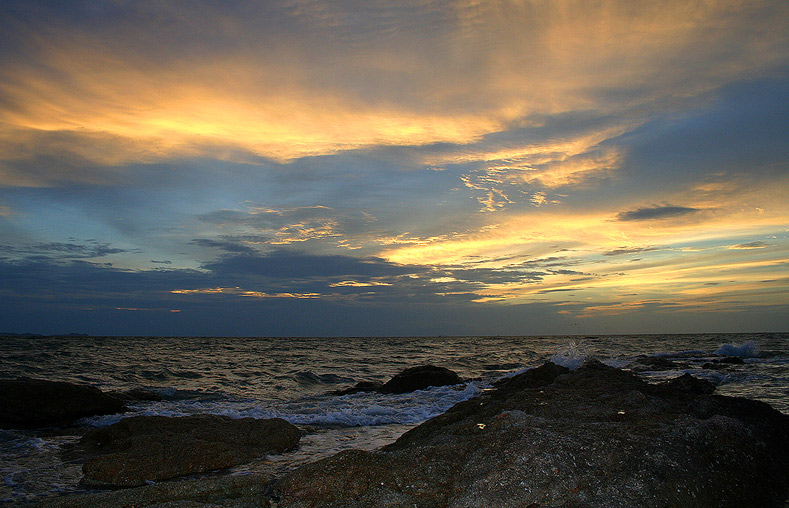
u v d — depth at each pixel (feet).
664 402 33.45
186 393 64.54
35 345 196.44
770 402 43.60
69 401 45.62
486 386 68.08
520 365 112.16
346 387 78.95
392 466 21.08
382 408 50.83
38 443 35.58
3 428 41.57
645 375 76.95
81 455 31.96
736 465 21.07
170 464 28.43
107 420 45.27
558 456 19.49
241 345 263.29
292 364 118.11
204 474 27.99
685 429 23.21
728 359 97.71
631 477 18.24
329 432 40.60
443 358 140.15
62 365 97.45
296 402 58.70
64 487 25.79
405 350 199.72
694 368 86.89
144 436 32.53
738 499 19.24
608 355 122.31
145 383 76.54
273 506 19.49
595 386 42.60
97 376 81.46
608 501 16.56
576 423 25.26
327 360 133.90
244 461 30.30
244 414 47.21
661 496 17.25
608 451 20.18
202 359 130.00
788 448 26.25
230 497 20.62
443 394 61.82
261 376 88.02
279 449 33.35
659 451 20.36
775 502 20.10
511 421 25.94
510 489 17.84
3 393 43.68
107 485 26.11
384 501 18.37
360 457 21.97
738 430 24.03
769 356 117.39
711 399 32.60
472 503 17.49
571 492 17.63
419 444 26.86
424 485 19.39
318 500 19.10
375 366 115.75
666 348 172.76
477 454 20.76
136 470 27.45
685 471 19.15
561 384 45.50
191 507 18.75
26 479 26.99
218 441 33.09
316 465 21.67
